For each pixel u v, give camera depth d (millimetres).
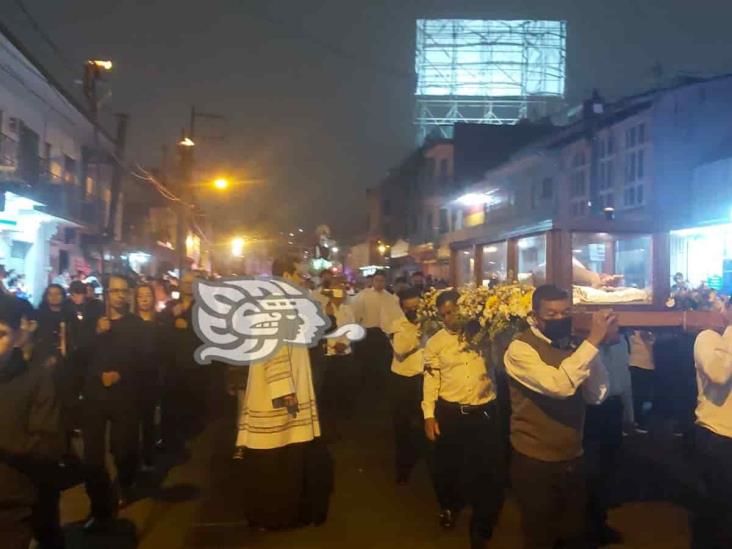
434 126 39312
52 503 4828
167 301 11883
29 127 19797
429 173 43719
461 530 6688
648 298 6367
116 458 7141
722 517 5523
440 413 6445
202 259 49906
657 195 21672
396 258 42094
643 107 22406
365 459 9164
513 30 36281
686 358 9211
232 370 7348
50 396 4055
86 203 24109
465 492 6406
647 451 9188
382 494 7758
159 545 6379
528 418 4695
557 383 4469
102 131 23781
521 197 30812
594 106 25203
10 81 17844
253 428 6609
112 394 6910
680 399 9484
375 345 13633
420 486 8039
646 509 7027
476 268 8500
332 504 7430
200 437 10328
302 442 6703
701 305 7996
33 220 19875
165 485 8078
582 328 5289
